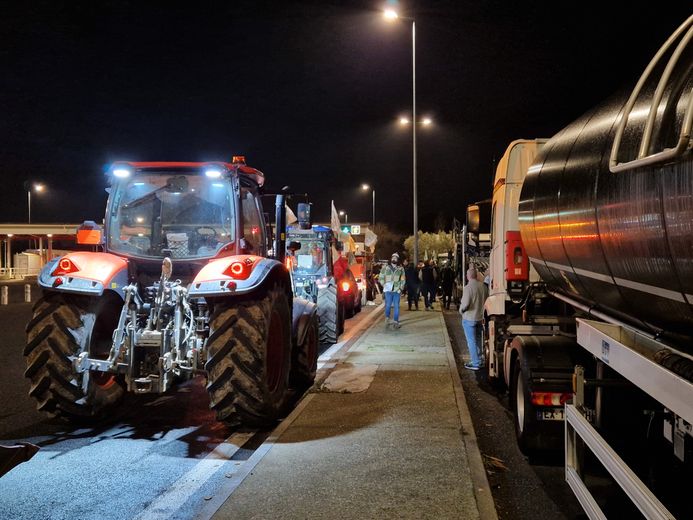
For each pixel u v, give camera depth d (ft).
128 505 15.15
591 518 11.93
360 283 73.77
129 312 20.25
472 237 46.80
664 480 11.84
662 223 9.89
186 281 23.11
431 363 33.22
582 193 13.80
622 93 13.43
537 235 18.17
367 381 28.32
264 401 20.07
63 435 21.26
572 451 14.02
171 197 23.17
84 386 20.31
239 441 20.65
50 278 20.34
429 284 74.18
